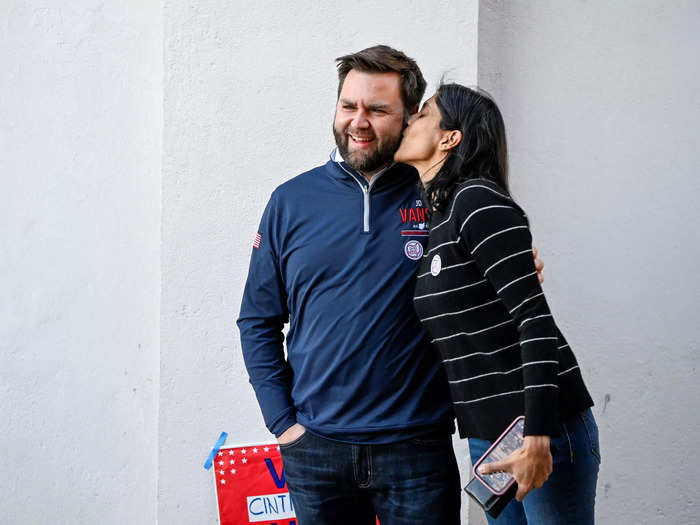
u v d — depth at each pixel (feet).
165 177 9.91
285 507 9.96
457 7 10.05
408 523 6.98
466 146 6.69
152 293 10.50
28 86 10.34
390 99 6.95
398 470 6.91
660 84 10.52
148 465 10.52
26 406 10.37
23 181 10.34
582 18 10.49
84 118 10.42
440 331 6.64
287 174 10.07
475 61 10.08
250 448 10.02
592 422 6.70
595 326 10.53
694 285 10.56
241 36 9.98
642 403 10.57
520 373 6.34
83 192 10.43
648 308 10.55
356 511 7.29
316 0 10.04
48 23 10.36
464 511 10.01
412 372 6.98
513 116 10.47
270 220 7.41
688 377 10.56
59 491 10.44
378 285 6.96
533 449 5.90
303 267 7.12
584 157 10.51
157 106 10.50
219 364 10.03
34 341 10.38
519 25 10.45
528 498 6.70
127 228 10.48
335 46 10.07
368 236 7.04
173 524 10.01
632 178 10.52
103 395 10.45
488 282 6.39
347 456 6.98
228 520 9.87
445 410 7.09
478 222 6.23
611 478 10.57
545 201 10.49
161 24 10.46
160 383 9.95
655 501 10.59
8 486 10.37
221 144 9.99
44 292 10.39
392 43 10.07
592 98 10.50
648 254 10.55
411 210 7.14
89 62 10.41
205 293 10.00
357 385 6.92
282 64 10.04
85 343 10.43
